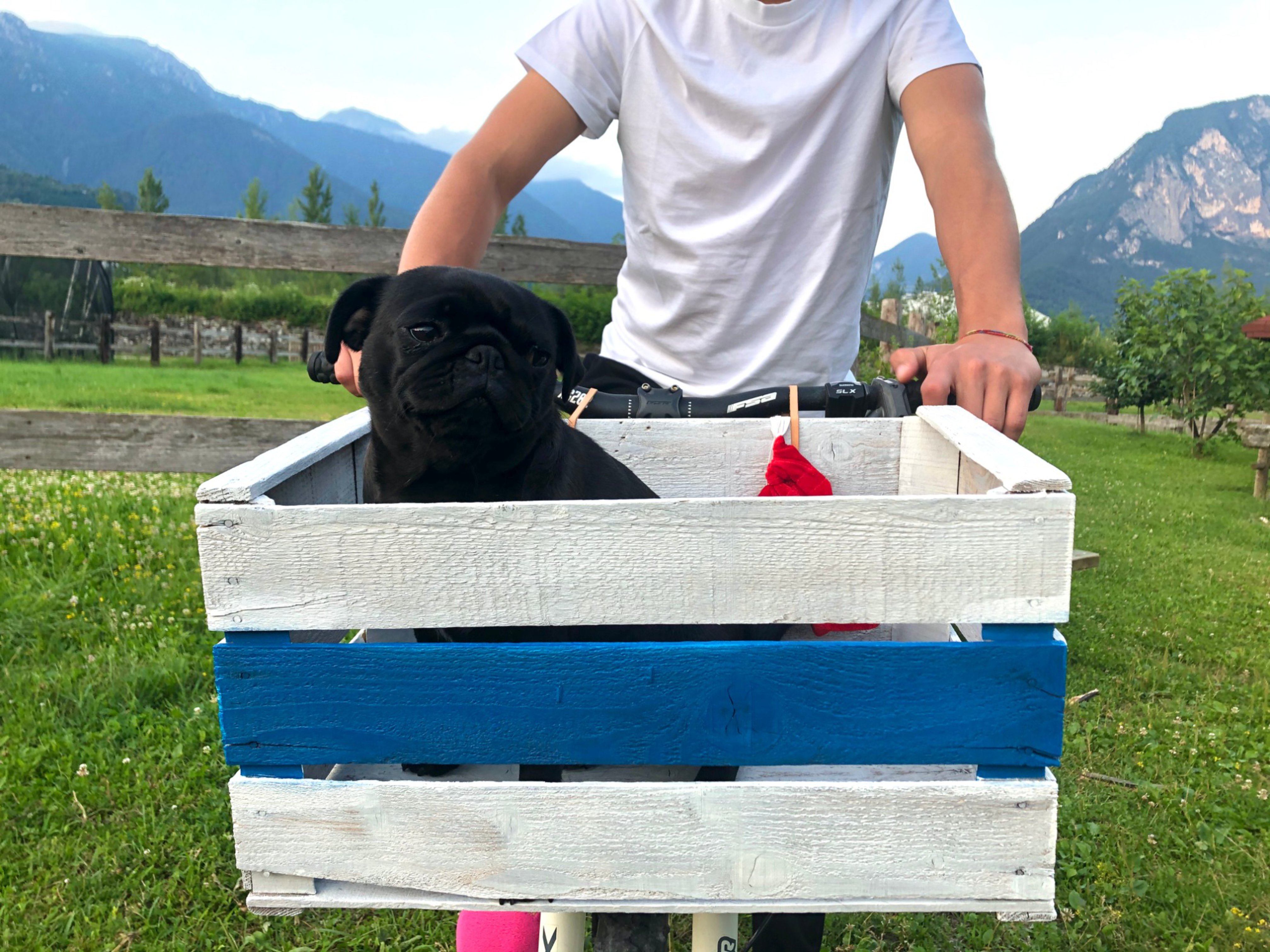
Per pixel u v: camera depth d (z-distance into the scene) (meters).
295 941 2.34
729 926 1.30
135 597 4.23
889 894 1.01
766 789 1.00
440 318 1.42
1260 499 9.23
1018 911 1.00
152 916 2.37
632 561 0.97
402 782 1.02
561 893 1.03
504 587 0.98
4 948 2.23
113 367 21.47
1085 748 3.38
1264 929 2.42
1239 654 4.46
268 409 11.59
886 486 1.78
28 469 4.71
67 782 2.88
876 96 1.83
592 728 1.00
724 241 1.87
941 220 1.67
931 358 1.65
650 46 1.91
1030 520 0.95
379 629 1.26
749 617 0.98
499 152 1.90
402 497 1.51
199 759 3.02
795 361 1.93
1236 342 13.20
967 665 0.97
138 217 4.60
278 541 0.97
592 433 1.85
